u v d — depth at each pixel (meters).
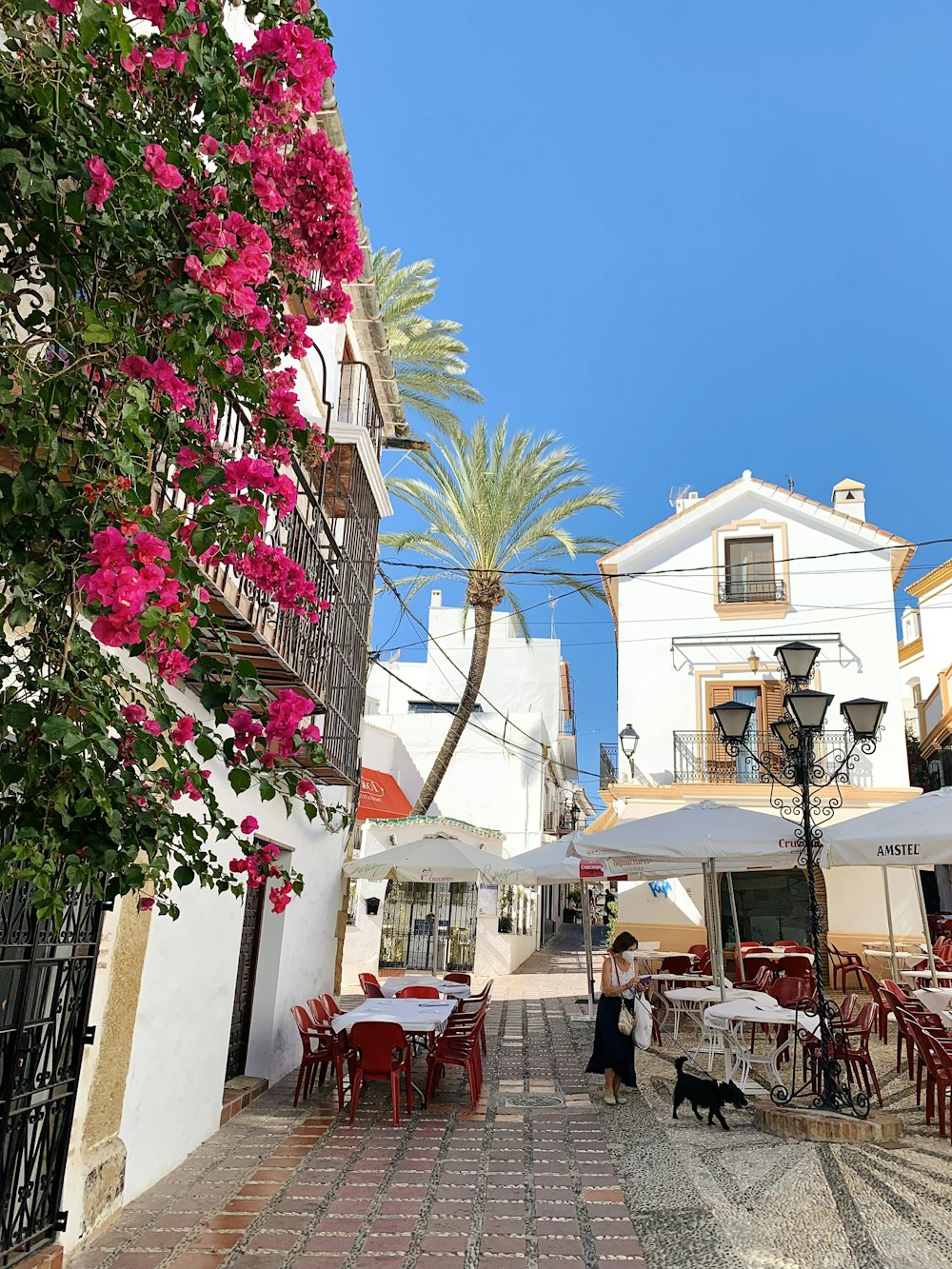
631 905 19.92
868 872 19.34
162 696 2.97
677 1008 12.21
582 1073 9.90
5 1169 4.07
